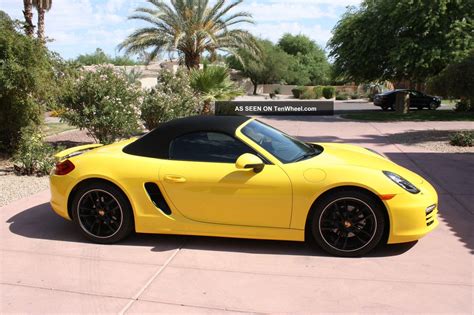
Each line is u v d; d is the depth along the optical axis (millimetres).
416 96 30078
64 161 4848
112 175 4582
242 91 18750
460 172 8078
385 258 4250
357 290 3658
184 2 25391
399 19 23328
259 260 4258
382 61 25156
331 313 3328
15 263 4250
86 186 4684
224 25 26672
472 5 22297
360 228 4234
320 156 4660
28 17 23969
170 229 4551
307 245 4570
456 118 21266
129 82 11398
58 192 4797
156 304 3484
